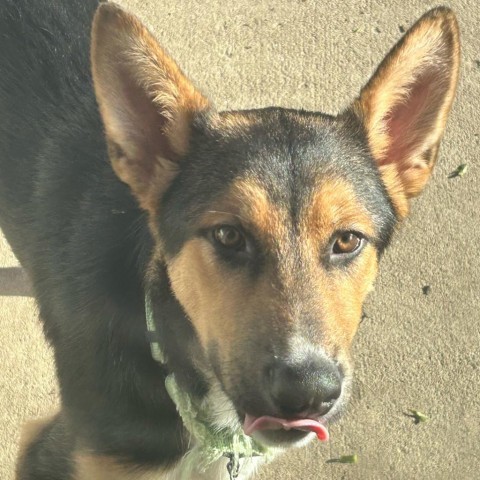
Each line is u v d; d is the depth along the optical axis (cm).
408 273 85
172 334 54
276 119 54
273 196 50
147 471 59
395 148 56
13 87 66
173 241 52
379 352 81
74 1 69
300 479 75
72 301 57
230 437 58
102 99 51
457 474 77
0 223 69
